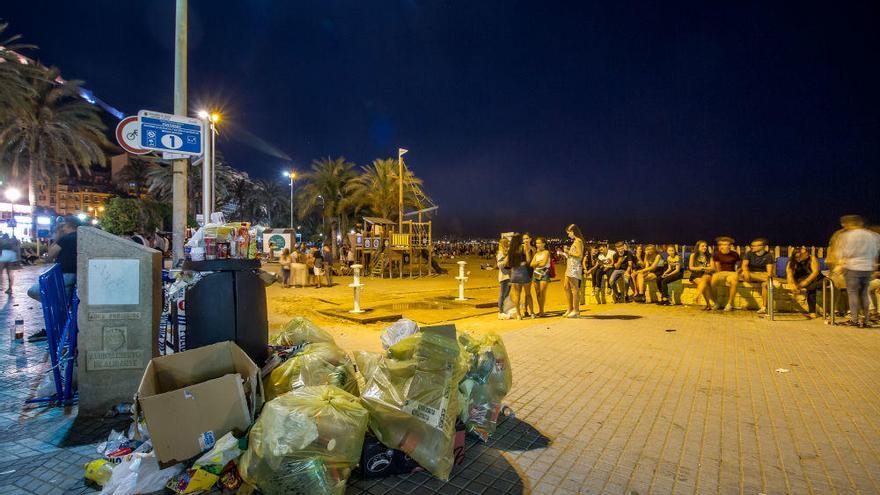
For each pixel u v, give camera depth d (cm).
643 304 1265
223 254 438
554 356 666
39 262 2744
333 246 3947
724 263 1129
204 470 293
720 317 1020
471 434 391
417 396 326
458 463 351
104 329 420
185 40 760
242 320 412
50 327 450
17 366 576
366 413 315
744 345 741
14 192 3306
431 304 1284
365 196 3650
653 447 382
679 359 654
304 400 301
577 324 923
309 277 1884
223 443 301
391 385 335
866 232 893
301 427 280
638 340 773
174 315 456
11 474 326
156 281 442
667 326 903
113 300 420
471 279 2241
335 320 1018
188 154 727
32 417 420
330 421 291
